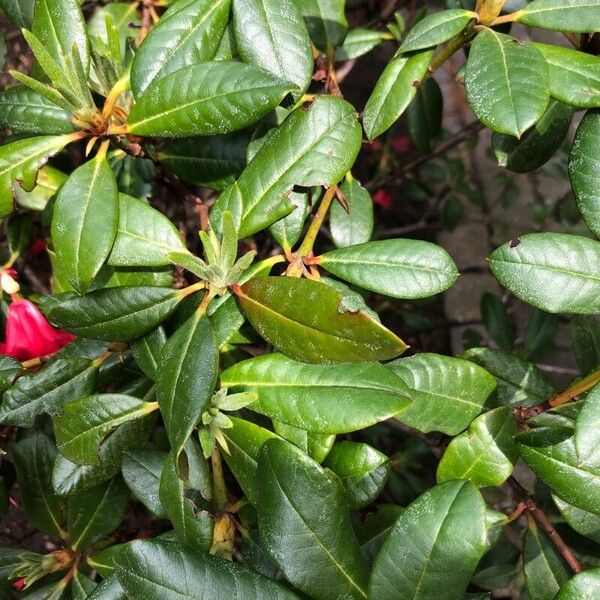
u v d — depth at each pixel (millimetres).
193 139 407
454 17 345
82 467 372
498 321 711
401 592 292
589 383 351
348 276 347
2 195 342
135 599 290
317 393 315
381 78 363
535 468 324
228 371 331
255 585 299
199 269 311
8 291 415
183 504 324
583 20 338
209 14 356
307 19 438
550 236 329
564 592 288
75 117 333
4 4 432
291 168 342
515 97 314
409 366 361
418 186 903
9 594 431
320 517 307
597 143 336
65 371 371
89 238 321
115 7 479
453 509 291
